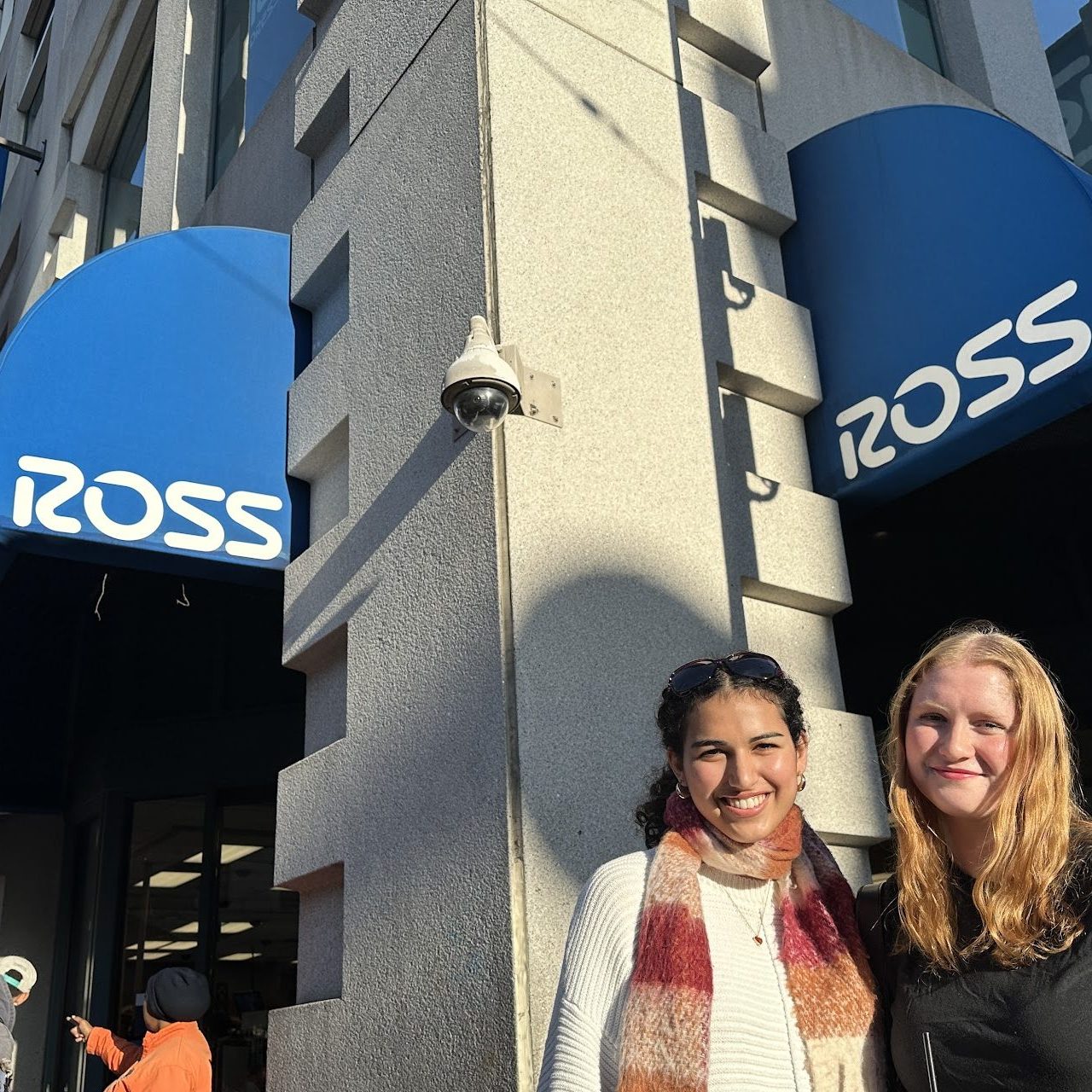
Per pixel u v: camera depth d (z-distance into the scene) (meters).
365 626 3.93
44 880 7.87
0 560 4.21
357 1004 3.52
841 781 3.81
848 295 4.39
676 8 4.75
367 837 3.67
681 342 4.11
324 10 5.59
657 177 4.33
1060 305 3.60
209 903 6.86
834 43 6.07
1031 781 1.71
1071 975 1.58
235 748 7.02
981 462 4.83
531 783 3.14
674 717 2.01
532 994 2.94
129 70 9.85
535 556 3.40
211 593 7.09
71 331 4.27
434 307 3.96
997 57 7.35
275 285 4.92
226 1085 6.67
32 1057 7.48
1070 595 5.88
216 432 4.51
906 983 1.76
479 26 4.10
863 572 6.12
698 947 1.80
